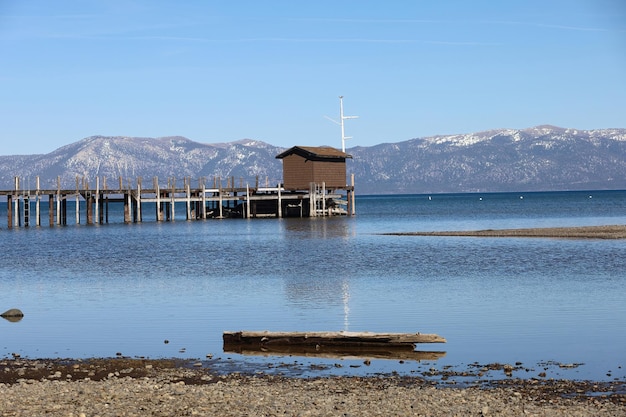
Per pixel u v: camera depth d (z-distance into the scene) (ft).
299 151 408.67
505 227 334.24
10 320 115.85
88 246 255.70
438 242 244.83
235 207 445.37
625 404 67.72
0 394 72.18
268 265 189.37
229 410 66.54
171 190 414.62
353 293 138.62
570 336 98.53
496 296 132.16
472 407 66.69
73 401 69.77
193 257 213.66
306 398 70.13
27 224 370.53
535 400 69.36
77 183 383.65
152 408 67.36
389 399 69.51
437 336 92.12
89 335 103.76
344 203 458.09
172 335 103.14
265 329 106.73
